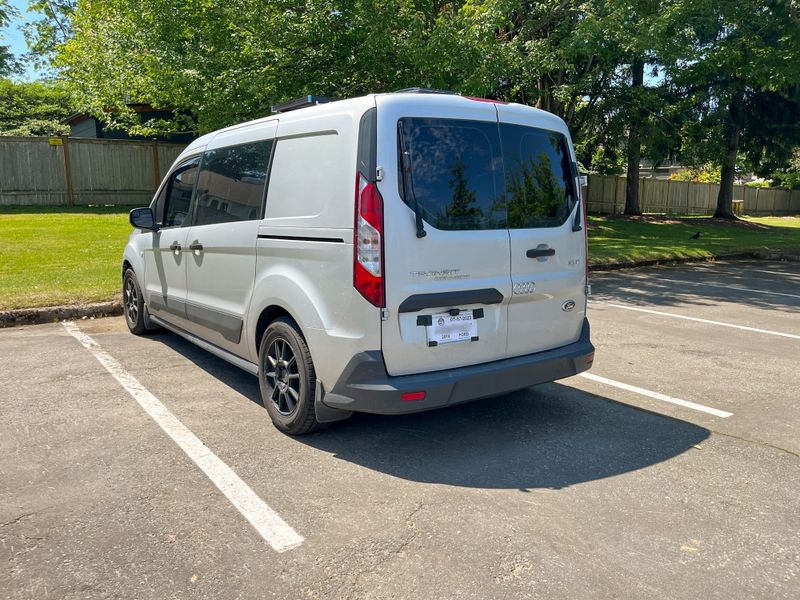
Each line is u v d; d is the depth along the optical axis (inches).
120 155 789.2
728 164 975.6
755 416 189.2
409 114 149.2
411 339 148.7
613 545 118.6
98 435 166.7
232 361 199.2
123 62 509.4
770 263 602.9
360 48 420.8
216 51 442.0
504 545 118.0
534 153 170.9
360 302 144.9
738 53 662.5
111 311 311.6
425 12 467.2
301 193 163.5
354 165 146.9
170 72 432.1
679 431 176.9
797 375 231.5
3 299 301.1
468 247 154.6
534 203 169.5
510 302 164.1
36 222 576.7
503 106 166.2
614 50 554.9
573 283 179.2
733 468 153.3
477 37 413.4
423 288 148.3
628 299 388.2
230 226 190.5
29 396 195.3
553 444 166.6
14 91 1310.3
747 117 992.9
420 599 102.3
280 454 157.3
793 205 1609.3
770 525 126.9
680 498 137.6
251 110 434.0
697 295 406.3
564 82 669.3
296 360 163.6
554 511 131.1
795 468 153.6
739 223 1030.4
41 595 102.1
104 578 106.8
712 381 223.8
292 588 104.8
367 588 105.0
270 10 427.5
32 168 739.4
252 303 179.3
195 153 225.0
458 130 156.3
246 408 189.3
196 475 145.0
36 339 265.9
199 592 103.6
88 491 136.6
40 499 132.7
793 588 106.6
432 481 144.0
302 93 436.8
